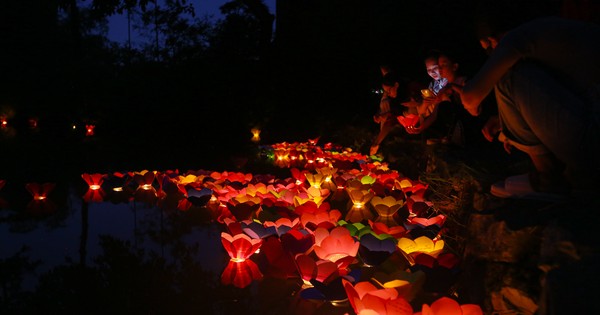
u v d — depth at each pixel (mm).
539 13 2375
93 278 2629
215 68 12492
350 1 13102
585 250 1540
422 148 5625
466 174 3100
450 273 2273
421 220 3217
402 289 1978
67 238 3488
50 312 2174
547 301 1342
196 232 3658
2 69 21875
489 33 2426
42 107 20906
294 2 14195
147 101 11656
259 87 13172
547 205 2078
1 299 2326
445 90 4684
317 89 13094
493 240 2039
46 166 7551
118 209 4504
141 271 2744
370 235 2648
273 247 2641
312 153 8406
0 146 10930
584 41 1925
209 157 8828
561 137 1886
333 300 2223
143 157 8812
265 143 11914
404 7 10680
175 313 2176
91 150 10086
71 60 21766
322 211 3637
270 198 4137
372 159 7004
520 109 2045
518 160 3607
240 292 2424
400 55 10273
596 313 1192
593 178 1933
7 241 3410
